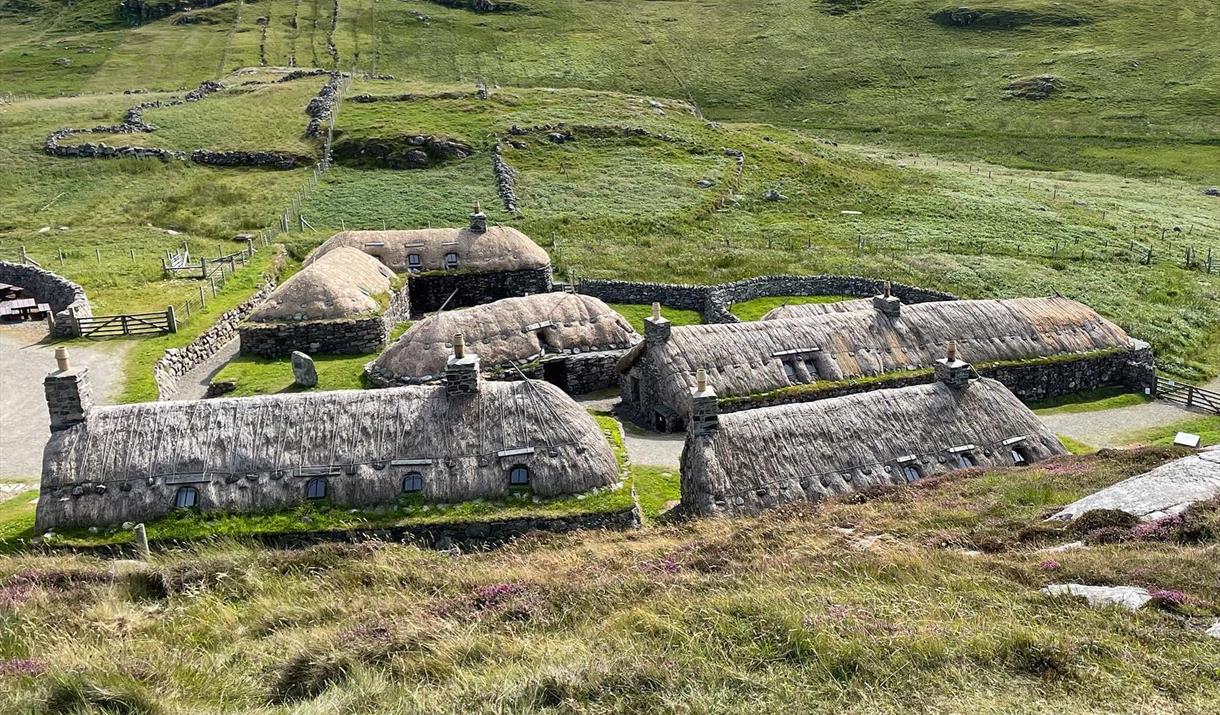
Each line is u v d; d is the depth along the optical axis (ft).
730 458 104.12
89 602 73.41
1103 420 160.66
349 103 379.96
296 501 97.30
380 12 652.07
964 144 458.09
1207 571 63.16
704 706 50.85
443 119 364.17
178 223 268.21
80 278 208.54
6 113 363.76
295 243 246.68
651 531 93.91
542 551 88.28
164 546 92.12
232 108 371.76
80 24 628.69
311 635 65.51
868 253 269.23
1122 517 76.43
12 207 278.46
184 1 652.89
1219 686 49.60
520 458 102.12
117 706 52.21
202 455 98.48
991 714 47.55
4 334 176.96
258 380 154.92
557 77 558.97
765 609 61.36
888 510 91.86
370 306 177.58
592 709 51.67
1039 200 342.85
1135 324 215.92
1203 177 395.75
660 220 290.56
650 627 60.90
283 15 636.89
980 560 71.36
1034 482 96.63
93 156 317.63
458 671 57.00
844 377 150.30
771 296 223.30
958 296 229.04
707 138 377.30
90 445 97.91
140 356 161.27
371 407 104.12
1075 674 51.42
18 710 51.42
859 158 396.16
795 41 634.43
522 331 159.22
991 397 118.11
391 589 76.74
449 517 96.99
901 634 56.39
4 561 83.87
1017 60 578.25
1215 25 597.52
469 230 221.05
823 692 51.80
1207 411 165.37
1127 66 547.49
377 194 297.12
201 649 64.54
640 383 151.64
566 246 262.26
